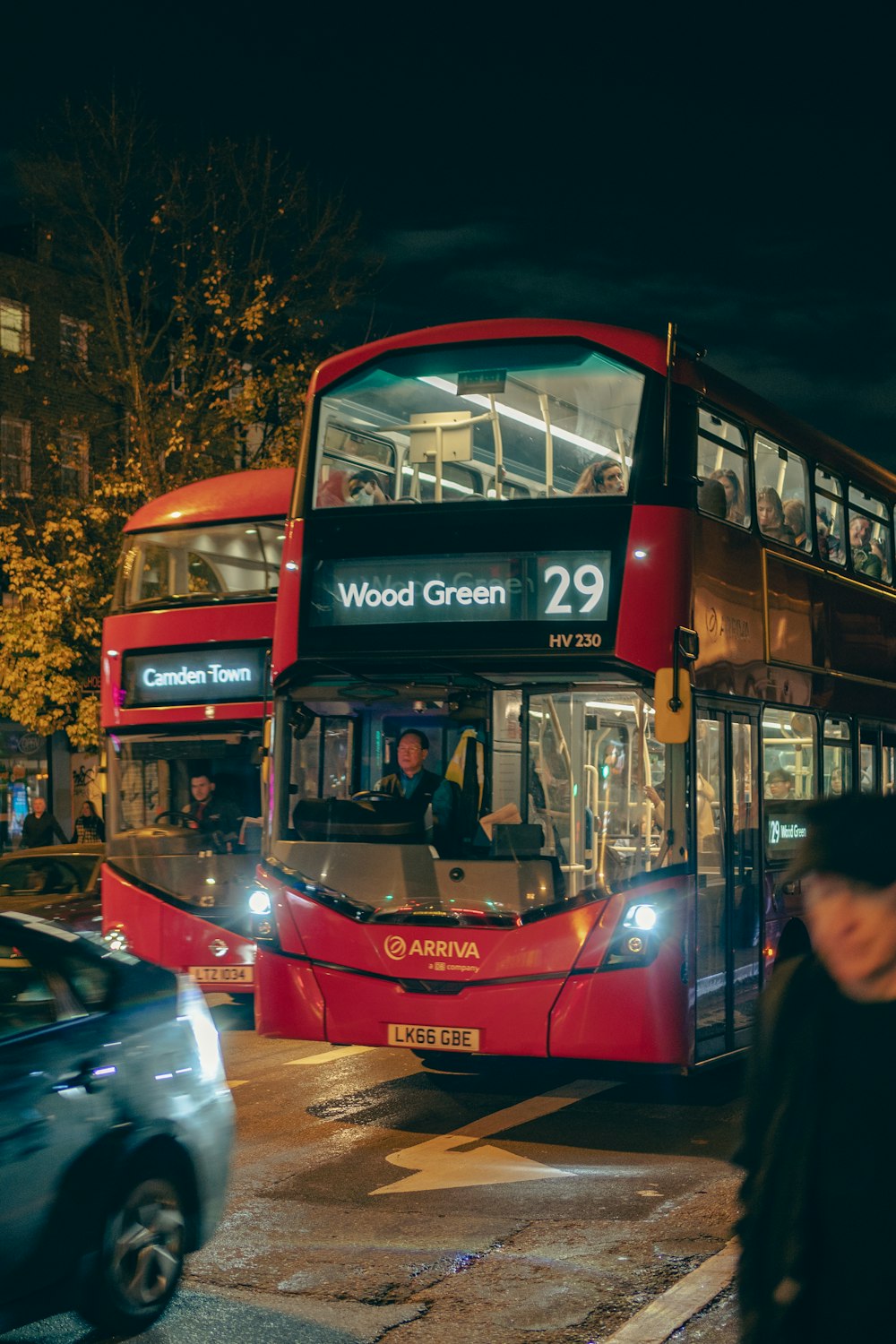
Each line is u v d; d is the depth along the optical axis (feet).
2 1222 15.79
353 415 33.47
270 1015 31.73
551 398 31.96
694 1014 29.86
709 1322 18.40
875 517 44.32
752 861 33.73
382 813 31.27
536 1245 21.90
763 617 34.94
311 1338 18.01
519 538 31.07
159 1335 18.04
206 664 45.29
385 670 31.68
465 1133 29.50
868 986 8.70
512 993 29.66
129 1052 18.15
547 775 30.58
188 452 87.66
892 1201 8.38
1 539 86.58
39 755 113.29
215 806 44.98
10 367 108.99
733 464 34.04
